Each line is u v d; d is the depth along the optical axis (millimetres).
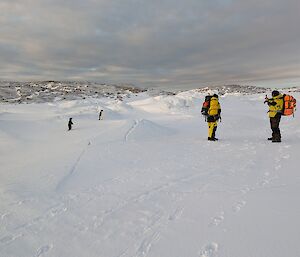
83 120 38125
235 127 19250
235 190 4906
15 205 5348
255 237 3205
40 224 4445
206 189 5156
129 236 3736
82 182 6629
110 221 4266
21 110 67188
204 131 18109
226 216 3867
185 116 37031
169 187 5531
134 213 4453
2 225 4527
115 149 10562
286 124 17766
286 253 2832
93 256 3391
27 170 8375
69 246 3693
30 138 23344
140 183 6027
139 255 3254
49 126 31828
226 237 3309
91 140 13969
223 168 6621
